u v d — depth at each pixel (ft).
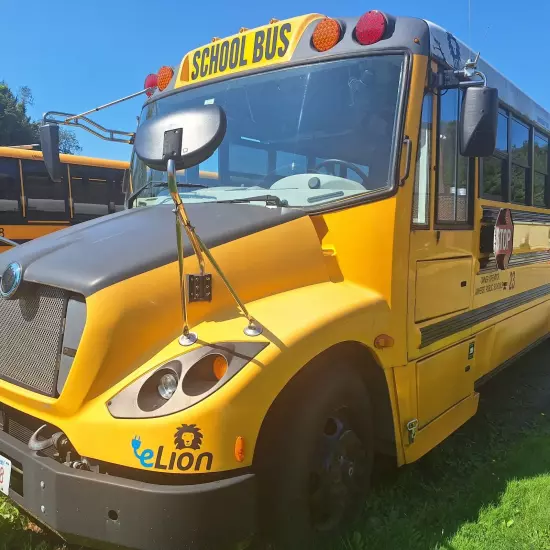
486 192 14.93
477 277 14.30
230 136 12.43
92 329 7.95
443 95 12.01
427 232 11.56
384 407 10.67
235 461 7.54
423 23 11.05
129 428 7.47
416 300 11.25
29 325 8.86
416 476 12.62
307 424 8.57
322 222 10.71
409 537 9.98
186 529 7.30
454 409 13.17
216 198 11.92
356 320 9.39
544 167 20.45
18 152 39.58
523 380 20.80
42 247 9.67
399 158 10.43
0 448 8.76
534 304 19.52
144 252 8.83
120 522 7.40
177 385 7.61
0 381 9.12
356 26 11.35
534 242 19.26
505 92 16.12
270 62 12.30
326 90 11.41
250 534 7.82
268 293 9.33
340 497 9.66
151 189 13.41
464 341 13.66
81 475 7.61
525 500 11.51
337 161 10.98
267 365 7.79
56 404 8.11
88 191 43.42
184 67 14.01
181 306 8.45
